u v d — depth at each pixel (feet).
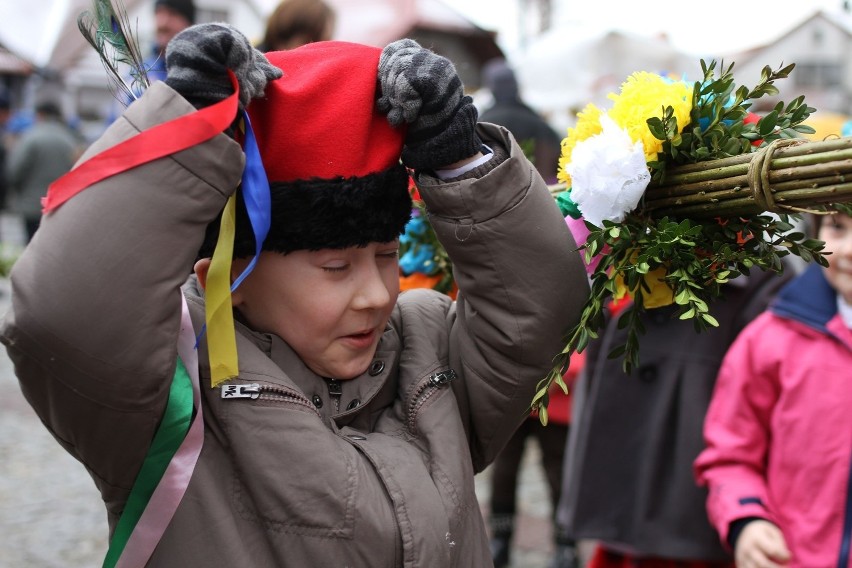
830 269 7.49
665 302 4.78
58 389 4.11
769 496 7.57
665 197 4.66
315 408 4.59
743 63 35.35
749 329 7.93
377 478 4.51
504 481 11.98
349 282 4.66
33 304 3.96
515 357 4.85
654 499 8.84
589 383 9.57
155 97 4.13
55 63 28.04
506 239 4.66
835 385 7.38
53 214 4.08
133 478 4.46
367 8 26.25
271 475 4.39
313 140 4.45
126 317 4.00
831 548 7.18
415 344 5.06
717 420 7.85
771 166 4.18
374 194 4.54
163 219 4.06
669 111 4.50
